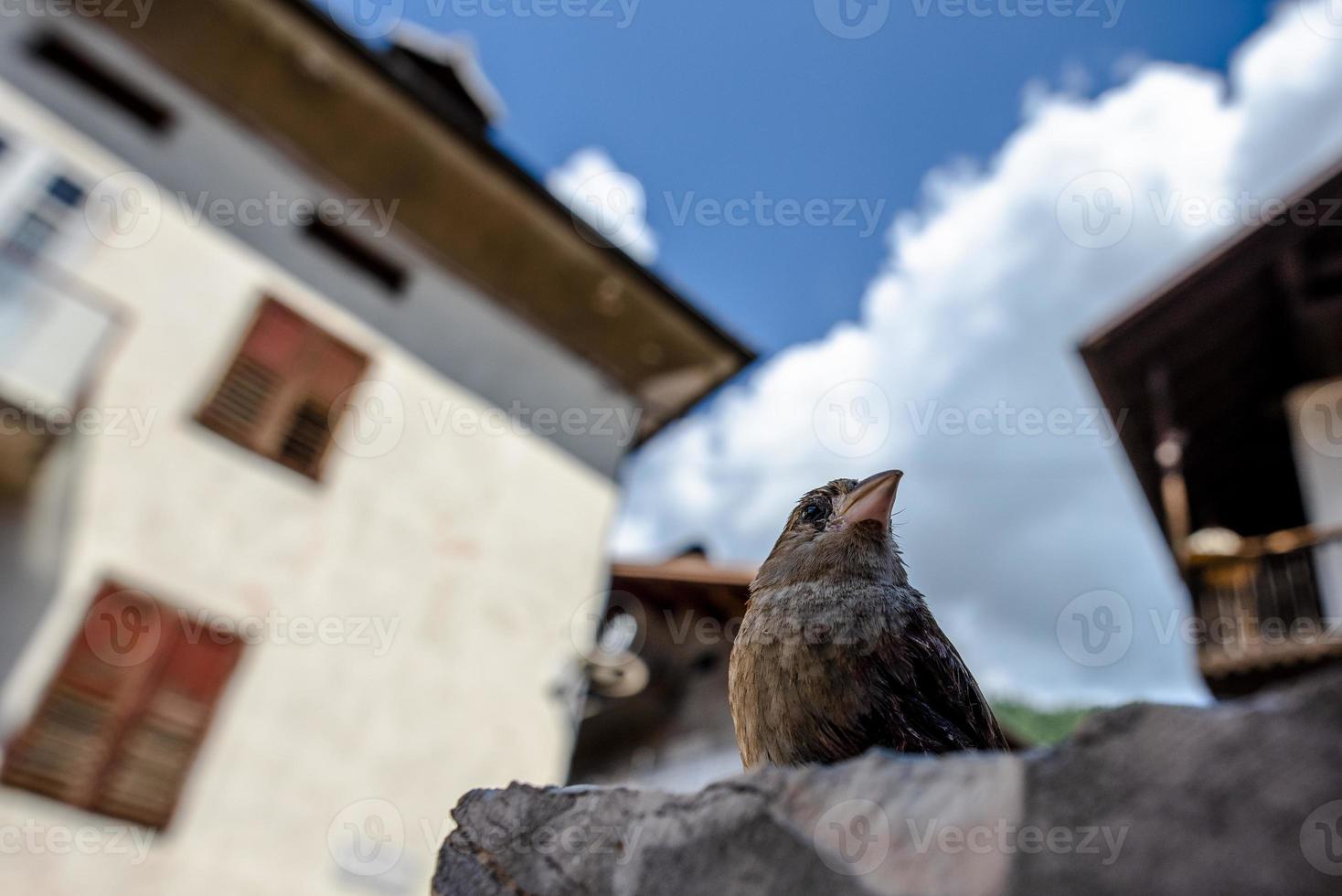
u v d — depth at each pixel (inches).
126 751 313.3
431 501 423.5
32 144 370.3
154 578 337.4
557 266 491.8
